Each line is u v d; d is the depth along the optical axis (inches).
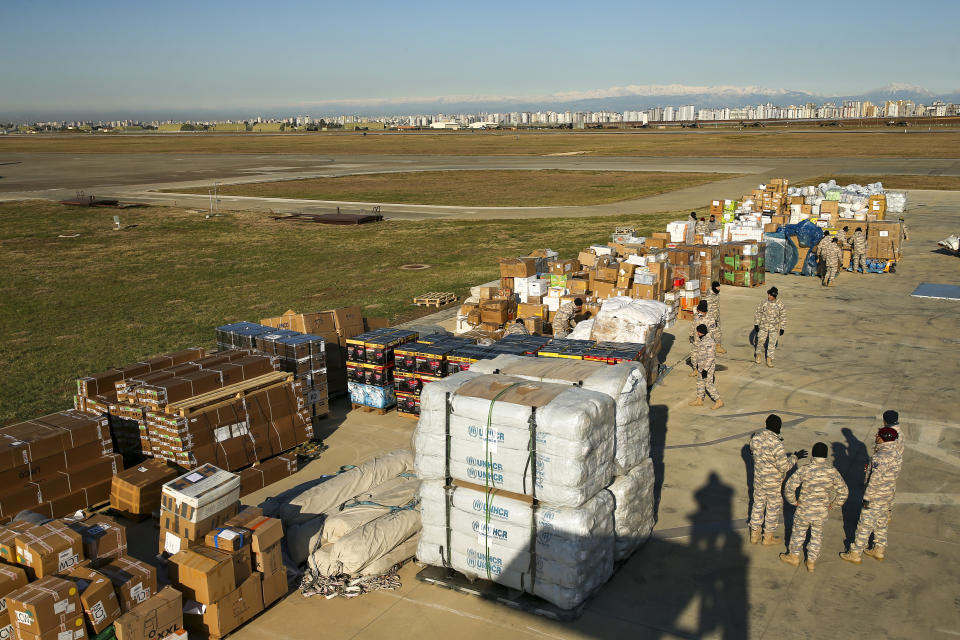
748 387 526.0
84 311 845.2
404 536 310.8
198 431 376.2
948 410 469.7
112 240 1384.1
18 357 663.8
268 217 1647.4
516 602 280.4
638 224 1396.4
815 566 304.5
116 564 263.4
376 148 4473.4
